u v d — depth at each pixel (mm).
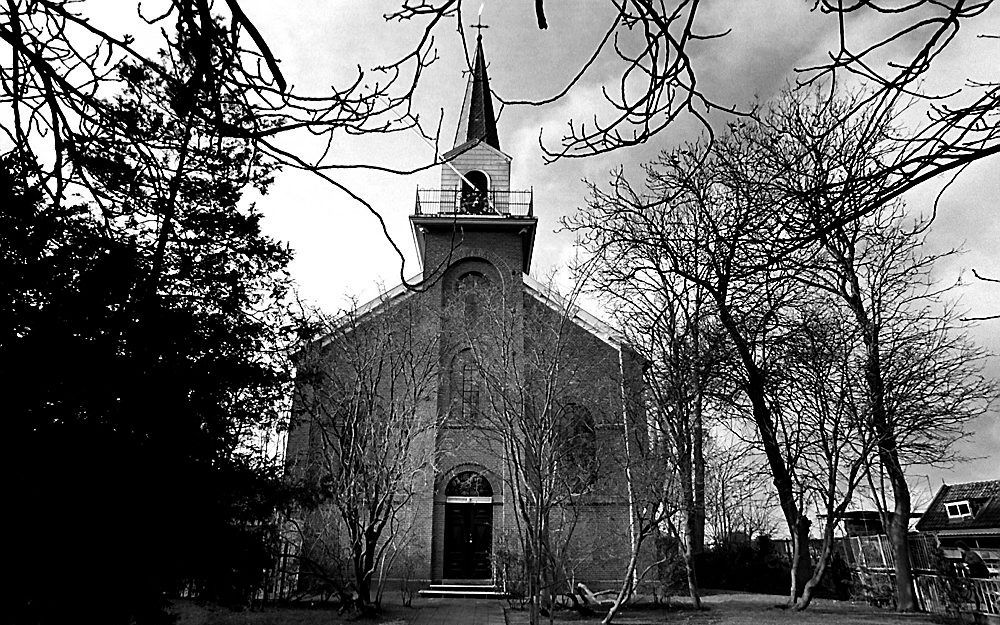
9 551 6273
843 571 20266
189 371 8930
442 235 26312
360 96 2693
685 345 16453
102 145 3637
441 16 2500
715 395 16438
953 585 15852
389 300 22984
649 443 17234
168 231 7523
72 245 6059
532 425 15656
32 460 6289
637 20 2535
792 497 17797
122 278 6727
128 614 7863
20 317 5918
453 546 22781
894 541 17406
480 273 25969
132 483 7574
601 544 20891
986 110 2715
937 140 2799
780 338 14289
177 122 3607
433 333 23828
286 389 12766
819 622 14719
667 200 5750
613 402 19344
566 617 16719
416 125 2816
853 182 3029
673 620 15602
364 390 20016
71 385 6539
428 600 20281
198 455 9297
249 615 15727
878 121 4191
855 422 15680
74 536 6801
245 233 10531
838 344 15281
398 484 20750
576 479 17609
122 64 3256
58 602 6797
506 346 17766
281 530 16375
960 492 36844
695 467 18125
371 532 17719
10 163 4090
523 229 26250
